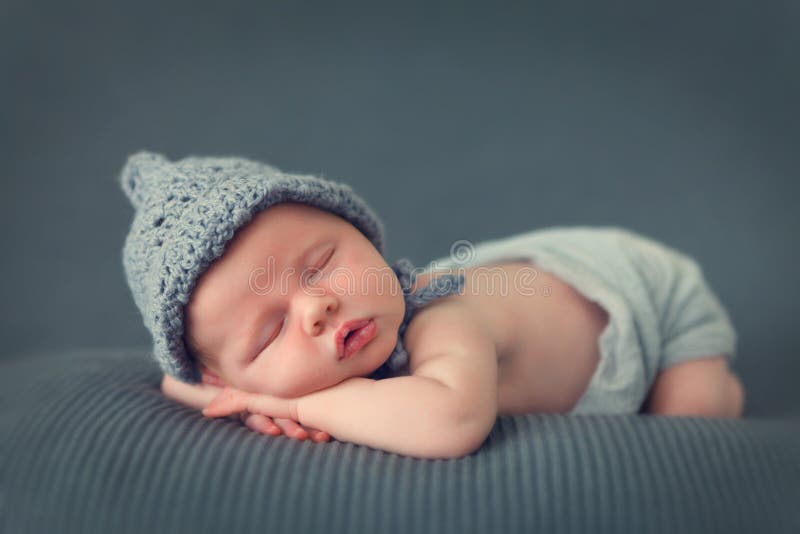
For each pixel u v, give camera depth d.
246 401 1.34
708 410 1.70
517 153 2.89
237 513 1.12
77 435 1.26
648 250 1.82
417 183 2.79
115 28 3.04
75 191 2.70
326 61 3.16
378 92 3.08
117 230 2.63
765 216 2.63
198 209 1.27
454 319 1.40
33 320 2.36
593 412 1.63
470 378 1.27
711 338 1.73
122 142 2.81
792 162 2.80
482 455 1.21
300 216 1.34
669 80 3.09
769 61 3.09
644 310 1.67
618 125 2.96
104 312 2.38
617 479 1.16
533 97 3.07
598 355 1.65
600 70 3.14
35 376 1.57
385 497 1.13
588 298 1.67
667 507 1.14
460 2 3.29
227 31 3.14
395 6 3.28
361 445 1.25
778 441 1.35
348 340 1.29
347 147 2.90
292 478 1.16
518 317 1.58
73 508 1.16
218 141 2.86
